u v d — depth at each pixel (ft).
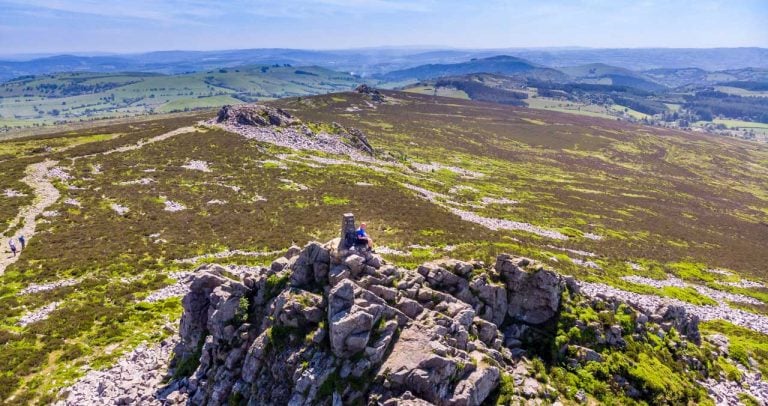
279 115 464.24
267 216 230.89
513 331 104.22
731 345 135.03
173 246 187.93
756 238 346.74
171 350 112.16
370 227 222.69
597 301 115.14
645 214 369.50
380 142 615.16
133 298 144.36
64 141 371.76
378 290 91.56
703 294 205.77
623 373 99.19
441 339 84.02
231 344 93.81
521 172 521.65
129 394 95.40
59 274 158.30
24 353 110.83
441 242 210.38
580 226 298.56
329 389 76.89
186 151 344.69
